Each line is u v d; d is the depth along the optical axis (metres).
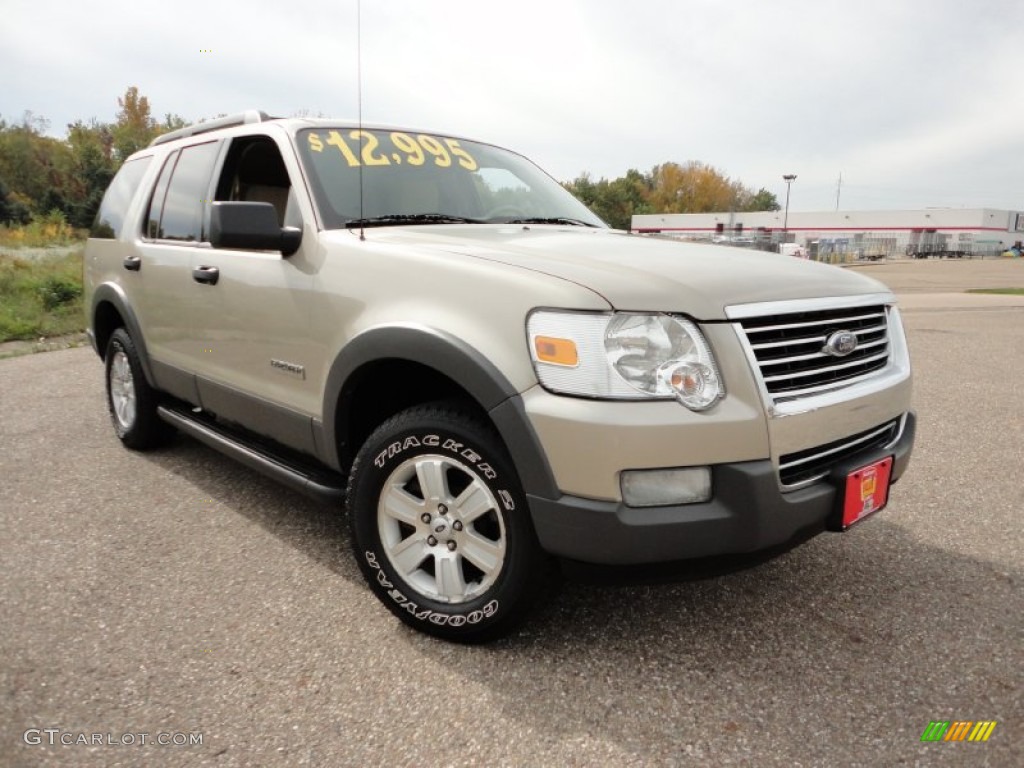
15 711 2.03
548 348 2.03
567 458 1.99
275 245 2.70
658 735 1.97
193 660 2.29
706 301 2.06
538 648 2.37
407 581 2.43
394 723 2.01
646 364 1.98
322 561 2.99
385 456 2.39
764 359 2.13
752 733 1.97
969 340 8.97
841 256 48.91
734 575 2.90
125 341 4.15
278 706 2.07
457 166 3.48
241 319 3.06
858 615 2.59
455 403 2.32
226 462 4.22
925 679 2.21
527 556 2.16
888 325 2.70
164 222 3.83
